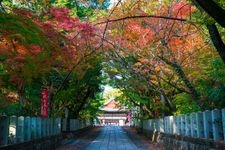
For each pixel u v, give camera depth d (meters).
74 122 45.75
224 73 17.02
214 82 18.95
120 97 48.78
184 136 18.42
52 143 25.30
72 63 25.56
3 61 16.44
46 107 25.98
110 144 31.70
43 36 13.23
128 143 32.84
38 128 20.78
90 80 39.25
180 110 24.38
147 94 36.78
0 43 14.38
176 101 25.00
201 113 15.23
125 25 23.69
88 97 48.44
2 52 14.27
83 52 26.61
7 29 11.81
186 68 21.48
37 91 27.64
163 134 26.64
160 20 21.56
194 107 22.31
